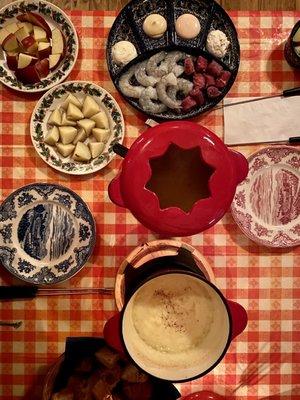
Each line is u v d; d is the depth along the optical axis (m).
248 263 0.72
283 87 0.72
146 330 0.60
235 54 0.69
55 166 0.70
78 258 0.70
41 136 0.70
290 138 0.71
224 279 0.72
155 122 0.71
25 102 0.71
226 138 0.71
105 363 0.66
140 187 0.51
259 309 0.72
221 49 0.68
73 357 0.67
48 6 0.69
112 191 0.53
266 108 0.71
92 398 0.67
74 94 0.70
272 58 0.72
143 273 0.58
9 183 0.71
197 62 0.68
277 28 0.71
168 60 0.69
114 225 0.72
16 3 0.69
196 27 0.69
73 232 0.70
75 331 0.72
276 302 0.72
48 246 0.70
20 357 0.72
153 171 0.53
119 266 0.71
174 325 0.60
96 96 0.70
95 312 0.72
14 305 0.72
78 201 0.70
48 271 0.70
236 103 0.71
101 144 0.69
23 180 0.71
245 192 0.72
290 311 0.72
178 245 0.66
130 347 0.55
